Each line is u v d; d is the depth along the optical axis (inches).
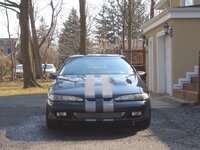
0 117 452.4
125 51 995.3
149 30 829.8
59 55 2647.6
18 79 1659.7
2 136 346.3
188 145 308.5
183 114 458.6
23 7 1007.6
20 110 511.8
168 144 312.5
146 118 357.7
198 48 650.2
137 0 1668.3
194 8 643.5
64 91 348.5
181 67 651.5
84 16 1135.6
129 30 1456.7
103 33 2468.0
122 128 376.8
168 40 709.9
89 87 350.9
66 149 298.7
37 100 648.4
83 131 365.7
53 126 362.0
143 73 426.0
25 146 309.1
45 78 1636.3
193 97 557.6
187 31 649.0
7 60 1692.9
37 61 1587.1
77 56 426.9
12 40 1814.7
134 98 346.3
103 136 344.5
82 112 339.3
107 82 362.3
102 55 430.3
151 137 339.0
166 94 713.0
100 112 338.3
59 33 2564.0
